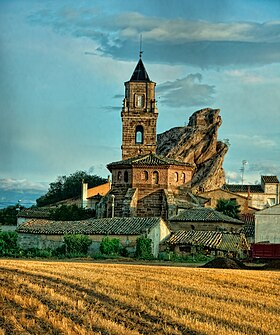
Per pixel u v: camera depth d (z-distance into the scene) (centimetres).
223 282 5275
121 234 9550
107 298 4297
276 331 3453
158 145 17350
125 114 13688
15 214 15088
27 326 3459
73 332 3316
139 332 3388
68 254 9319
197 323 3534
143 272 5950
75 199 16712
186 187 11638
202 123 17425
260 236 10819
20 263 6744
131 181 11394
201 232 10156
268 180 17050
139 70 13938
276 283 5328
